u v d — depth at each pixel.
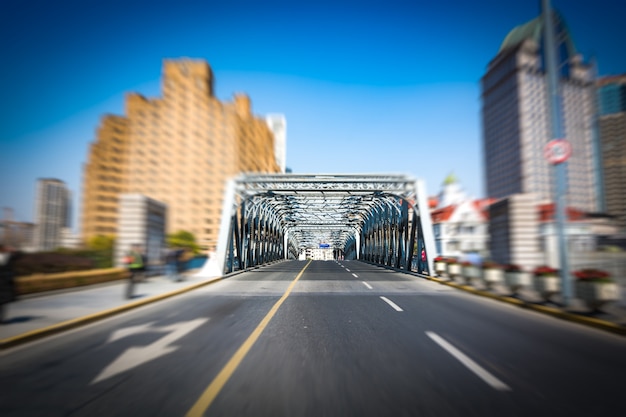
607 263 9.79
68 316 8.25
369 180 24.84
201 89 86.81
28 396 4.02
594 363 5.12
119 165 75.00
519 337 6.66
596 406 3.72
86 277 14.37
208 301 11.68
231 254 24.38
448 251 48.78
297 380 4.45
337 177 25.00
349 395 3.99
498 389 4.16
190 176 84.25
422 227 22.77
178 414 3.56
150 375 4.67
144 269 11.70
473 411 3.60
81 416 3.53
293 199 38.62
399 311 9.60
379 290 14.73
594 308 8.45
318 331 7.18
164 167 82.12
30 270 12.99
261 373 4.71
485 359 5.30
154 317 8.87
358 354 5.56
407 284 17.34
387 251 35.34
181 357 5.46
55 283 12.68
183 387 4.26
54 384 4.38
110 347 6.06
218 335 6.88
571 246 10.35
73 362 5.25
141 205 18.59
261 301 11.62
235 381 4.43
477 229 49.75
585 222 10.30
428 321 8.22
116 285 15.74
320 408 3.67
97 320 8.41
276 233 52.22
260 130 116.38
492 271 13.24
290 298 12.30
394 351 5.72
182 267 18.92
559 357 5.40
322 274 24.83
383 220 37.41
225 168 87.94
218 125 88.38
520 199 14.11
